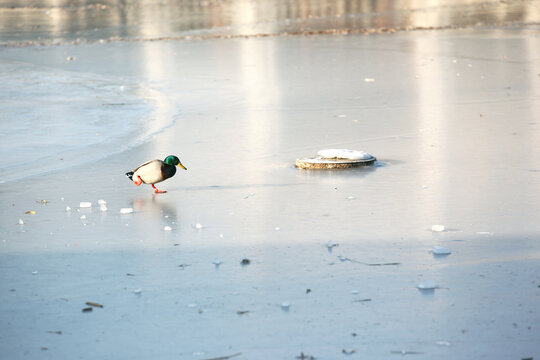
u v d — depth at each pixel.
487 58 32.50
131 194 13.35
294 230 10.88
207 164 15.52
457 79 26.94
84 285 8.98
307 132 18.56
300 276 9.03
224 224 11.30
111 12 68.69
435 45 38.00
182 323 7.83
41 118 21.44
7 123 20.67
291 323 7.75
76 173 15.09
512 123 18.70
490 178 13.52
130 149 17.25
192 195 13.12
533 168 14.14
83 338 7.56
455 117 19.89
